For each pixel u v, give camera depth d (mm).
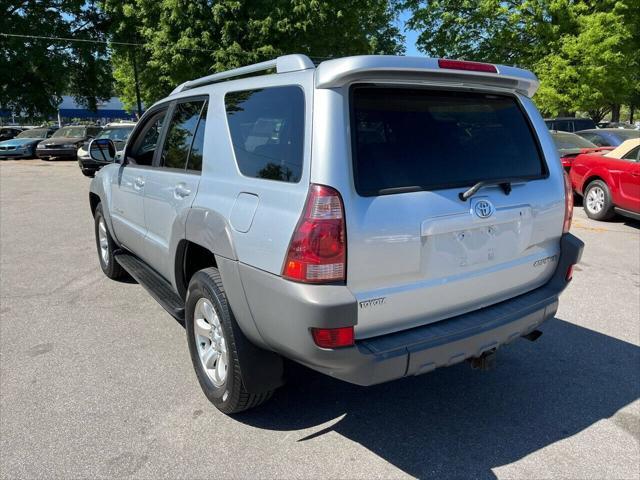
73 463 2693
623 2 20188
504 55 22922
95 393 3355
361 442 2916
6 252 6859
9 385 3443
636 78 23562
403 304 2572
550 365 3805
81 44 26172
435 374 3684
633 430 3035
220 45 19859
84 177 16062
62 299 5055
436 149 2711
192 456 2770
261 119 2787
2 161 22656
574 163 9594
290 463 2729
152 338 4180
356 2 21719
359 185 2422
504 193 2883
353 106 2477
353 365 2391
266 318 2557
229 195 2877
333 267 2340
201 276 3080
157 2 20094
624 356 3941
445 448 2871
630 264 6344
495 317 2838
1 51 24781
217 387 3135
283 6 19688
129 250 4953
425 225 2539
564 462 2754
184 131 3650
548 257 3223
